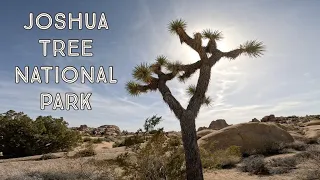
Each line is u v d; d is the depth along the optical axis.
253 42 8.81
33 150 25.98
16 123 25.81
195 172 7.86
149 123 7.52
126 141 7.60
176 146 7.99
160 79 9.23
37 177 9.74
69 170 10.66
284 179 8.98
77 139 29.41
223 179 9.69
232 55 8.98
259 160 11.56
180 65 9.43
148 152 7.44
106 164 9.52
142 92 9.27
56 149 27.75
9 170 11.54
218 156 11.59
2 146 25.53
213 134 16.98
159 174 7.60
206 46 9.41
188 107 8.45
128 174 7.56
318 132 21.55
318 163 9.44
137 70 8.73
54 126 27.91
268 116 55.47
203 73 8.74
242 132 16.73
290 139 17.73
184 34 9.18
